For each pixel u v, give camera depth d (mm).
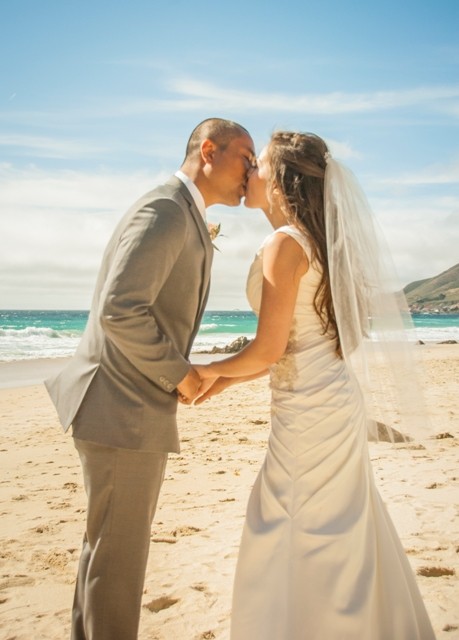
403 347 2719
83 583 2758
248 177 2844
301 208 2559
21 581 3748
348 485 2506
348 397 2557
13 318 92312
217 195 2904
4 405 13234
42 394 15000
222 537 4426
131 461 2648
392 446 7402
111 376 2674
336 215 2559
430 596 3408
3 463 7352
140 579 2705
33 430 9938
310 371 2545
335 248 2527
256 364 2551
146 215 2604
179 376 2605
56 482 6348
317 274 2553
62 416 2766
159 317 2682
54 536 4570
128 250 2553
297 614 2357
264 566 2447
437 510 4840
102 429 2629
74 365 2844
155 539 4375
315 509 2453
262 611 2395
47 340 35406
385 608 2504
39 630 3146
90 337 2805
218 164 2836
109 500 2664
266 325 2514
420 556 3916
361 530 2471
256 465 6762
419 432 2713
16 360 24094
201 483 6035
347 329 2512
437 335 45031
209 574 3785
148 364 2580
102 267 2859
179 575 3779
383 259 2723
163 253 2568
